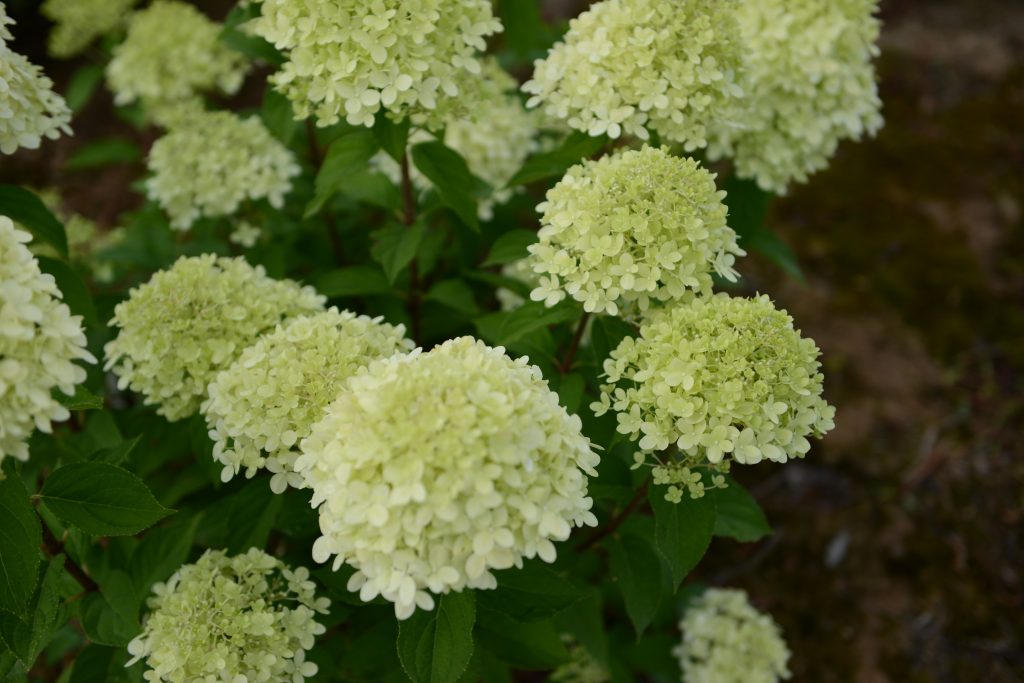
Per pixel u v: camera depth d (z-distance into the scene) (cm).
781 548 139
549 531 78
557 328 104
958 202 184
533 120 120
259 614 87
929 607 131
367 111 91
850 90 107
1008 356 159
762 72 105
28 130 93
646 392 86
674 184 88
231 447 91
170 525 96
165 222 125
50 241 99
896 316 166
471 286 122
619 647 116
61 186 192
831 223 181
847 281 171
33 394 77
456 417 77
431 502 77
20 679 90
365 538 78
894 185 188
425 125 97
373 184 110
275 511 94
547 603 88
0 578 81
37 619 86
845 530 140
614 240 87
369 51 90
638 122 95
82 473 84
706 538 87
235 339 93
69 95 160
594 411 90
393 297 112
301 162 120
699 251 88
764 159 108
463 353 83
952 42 218
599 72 95
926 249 175
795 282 171
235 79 140
